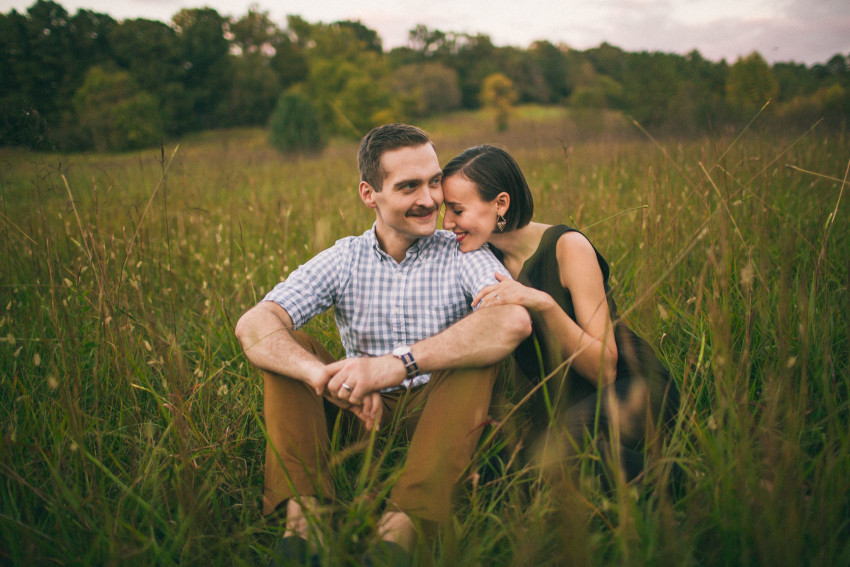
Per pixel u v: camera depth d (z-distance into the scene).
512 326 1.53
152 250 3.18
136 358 2.16
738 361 1.78
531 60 74.62
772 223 2.77
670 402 1.63
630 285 2.61
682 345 2.12
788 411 1.33
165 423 1.88
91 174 3.04
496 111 57.34
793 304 1.90
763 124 3.71
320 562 1.21
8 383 2.03
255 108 52.56
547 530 1.31
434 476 1.39
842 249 2.49
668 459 1.29
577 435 1.50
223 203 4.82
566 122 13.16
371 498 1.45
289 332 1.70
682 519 1.31
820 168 3.46
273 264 3.13
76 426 1.59
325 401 1.79
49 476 1.58
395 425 1.67
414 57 86.81
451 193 1.79
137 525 1.46
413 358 1.56
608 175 4.63
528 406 1.93
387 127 1.71
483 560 1.31
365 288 1.85
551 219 3.00
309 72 64.44
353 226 3.45
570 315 1.86
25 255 3.03
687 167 3.19
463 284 1.81
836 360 1.79
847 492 1.31
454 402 1.50
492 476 1.55
